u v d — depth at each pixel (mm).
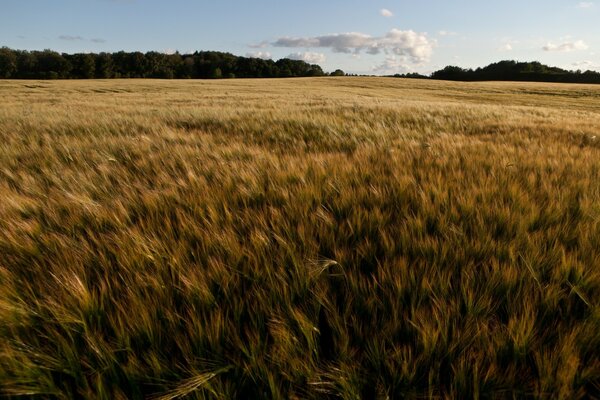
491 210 2189
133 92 30250
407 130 6352
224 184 2754
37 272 1605
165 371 1182
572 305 1450
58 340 1241
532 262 1630
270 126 6801
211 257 1673
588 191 2623
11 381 1116
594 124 8609
